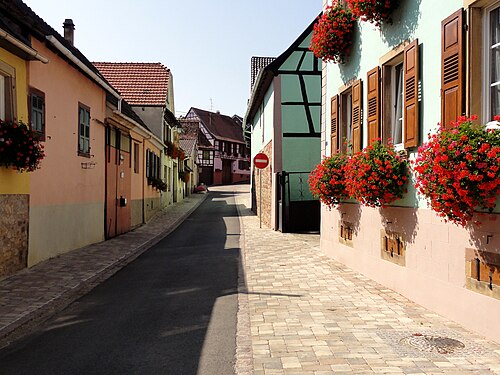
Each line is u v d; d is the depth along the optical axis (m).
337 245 11.03
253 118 28.00
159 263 11.47
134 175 20.00
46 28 11.95
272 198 19.16
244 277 9.43
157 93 27.00
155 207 25.95
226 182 72.75
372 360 4.77
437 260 6.43
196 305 7.31
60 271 10.00
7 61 9.03
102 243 14.82
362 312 6.64
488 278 5.31
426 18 6.72
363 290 8.02
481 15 5.61
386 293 7.76
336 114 10.92
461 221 5.50
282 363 4.77
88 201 14.05
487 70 5.57
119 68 28.19
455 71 5.80
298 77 18.56
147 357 5.07
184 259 11.97
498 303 5.13
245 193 49.66
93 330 6.12
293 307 7.02
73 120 12.66
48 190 11.09
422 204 6.85
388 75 8.27
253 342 5.44
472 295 5.61
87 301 7.77
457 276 5.93
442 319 6.18
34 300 7.62
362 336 5.57
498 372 4.40
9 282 8.81
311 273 9.66
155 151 25.55
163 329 6.09
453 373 4.39
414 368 4.53
